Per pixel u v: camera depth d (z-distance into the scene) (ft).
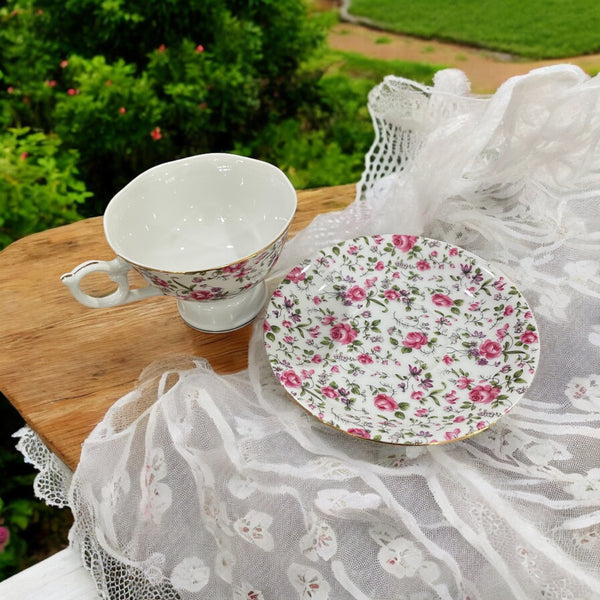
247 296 2.30
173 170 2.36
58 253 2.67
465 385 2.03
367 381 2.08
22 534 4.18
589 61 7.06
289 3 6.66
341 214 2.60
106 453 1.91
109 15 6.06
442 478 1.78
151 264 2.32
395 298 2.30
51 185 5.19
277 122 6.97
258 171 2.36
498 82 6.93
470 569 1.66
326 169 6.48
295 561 1.73
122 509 1.85
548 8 7.91
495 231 2.43
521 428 1.91
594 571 1.61
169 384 2.10
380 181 2.65
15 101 6.44
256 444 1.88
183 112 6.18
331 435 1.95
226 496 1.81
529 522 1.67
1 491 4.28
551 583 1.58
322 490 1.77
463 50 7.48
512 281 2.26
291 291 2.27
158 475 1.88
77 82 6.20
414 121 2.66
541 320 2.18
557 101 2.23
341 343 2.19
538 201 2.52
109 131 5.90
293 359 2.10
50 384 2.18
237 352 2.26
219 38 6.31
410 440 1.80
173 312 2.41
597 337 2.12
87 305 2.11
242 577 1.73
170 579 1.77
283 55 6.92
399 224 2.50
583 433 1.86
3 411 4.47
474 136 2.25
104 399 2.13
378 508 1.73
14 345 2.31
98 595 1.92
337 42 7.86
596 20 7.61
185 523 1.84
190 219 2.43
